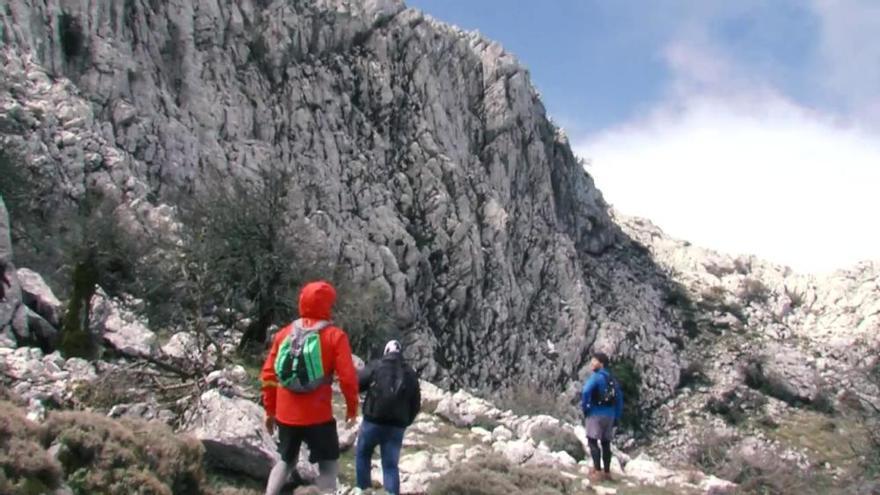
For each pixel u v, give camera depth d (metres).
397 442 10.06
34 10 40.47
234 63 52.78
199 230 22.95
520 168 70.06
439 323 56.19
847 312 86.19
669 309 78.44
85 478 8.66
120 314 17.62
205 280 20.30
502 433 17.69
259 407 12.17
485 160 67.69
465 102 67.88
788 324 85.56
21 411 9.41
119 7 45.62
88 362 13.74
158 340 18.03
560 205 79.00
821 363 73.06
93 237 19.89
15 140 31.89
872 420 47.44
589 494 13.81
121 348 15.55
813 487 35.38
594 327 67.44
